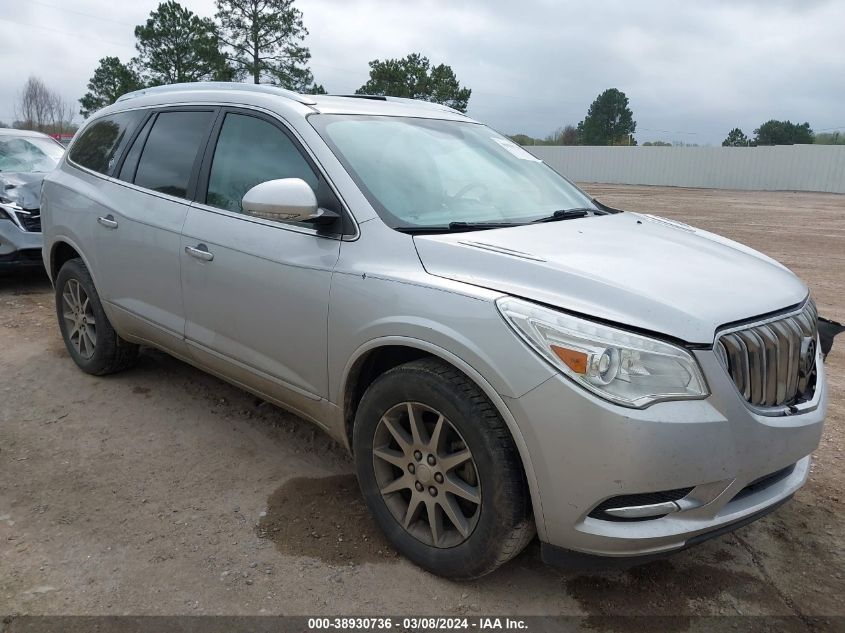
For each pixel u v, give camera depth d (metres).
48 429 4.03
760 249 12.58
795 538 3.10
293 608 2.58
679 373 2.25
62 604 2.57
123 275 4.12
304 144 3.21
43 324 6.08
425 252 2.73
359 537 3.02
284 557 2.87
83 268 4.57
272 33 42.41
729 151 37.34
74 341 4.86
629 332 2.26
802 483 2.71
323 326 2.96
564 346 2.27
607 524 2.31
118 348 4.59
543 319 2.33
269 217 2.96
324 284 2.94
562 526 2.35
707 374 2.27
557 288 2.42
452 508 2.62
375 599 2.63
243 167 3.49
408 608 2.59
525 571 2.83
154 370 4.93
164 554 2.88
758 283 2.70
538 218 3.31
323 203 3.05
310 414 3.24
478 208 3.25
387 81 47.28
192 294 3.63
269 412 4.30
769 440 2.40
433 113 3.97
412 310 2.61
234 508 3.24
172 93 4.19
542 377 2.29
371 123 3.47
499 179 3.59
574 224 3.22
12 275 8.21
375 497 2.89
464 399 2.48
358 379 2.97
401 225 2.89
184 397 4.50
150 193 3.97
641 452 2.18
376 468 2.86
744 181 36.97
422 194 3.16
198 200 3.67
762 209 22.27
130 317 4.16
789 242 13.62
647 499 2.30
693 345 2.27
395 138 3.45
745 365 2.38
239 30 42.16
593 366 2.23
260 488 3.43
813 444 2.61
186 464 3.65
